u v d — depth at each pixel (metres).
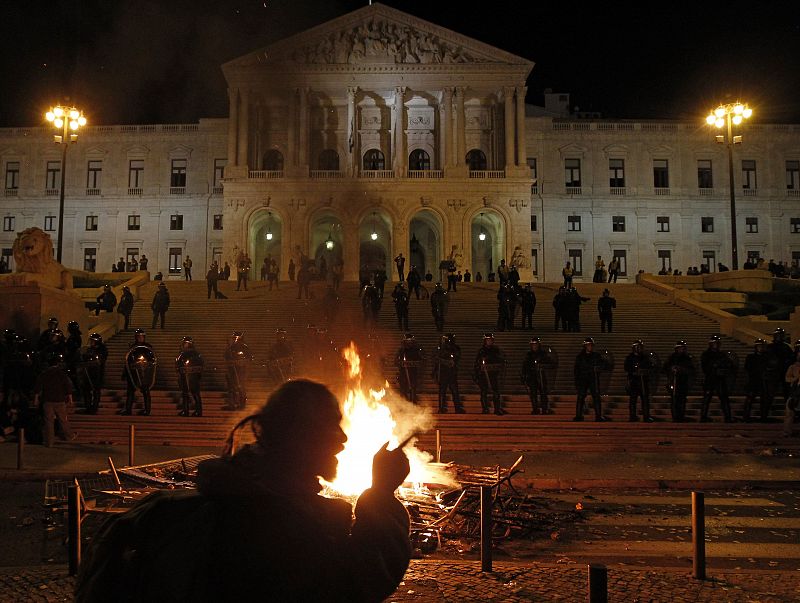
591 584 4.40
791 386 16.17
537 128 61.31
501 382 21.42
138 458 13.00
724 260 60.59
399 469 2.39
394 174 53.47
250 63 54.00
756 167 61.72
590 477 11.48
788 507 9.91
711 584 6.15
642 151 61.44
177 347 24.03
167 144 61.44
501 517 8.31
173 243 60.47
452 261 35.66
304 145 53.84
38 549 7.48
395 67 53.81
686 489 11.36
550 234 60.38
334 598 2.03
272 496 2.06
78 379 17.52
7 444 14.73
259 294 34.12
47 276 22.41
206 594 1.98
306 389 2.29
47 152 61.97
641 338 25.17
